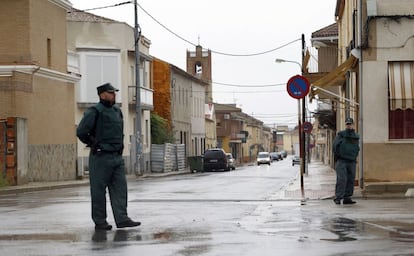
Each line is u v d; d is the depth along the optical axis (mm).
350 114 26625
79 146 44125
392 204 15086
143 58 52031
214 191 22141
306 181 27781
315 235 9789
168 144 54469
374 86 19875
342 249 8453
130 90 48062
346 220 11719
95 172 10680
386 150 19875
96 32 46500
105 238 9711
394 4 19672
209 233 10133
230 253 8281
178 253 8312
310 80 31359
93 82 46094
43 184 29969
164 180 34625
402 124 19938
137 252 8422
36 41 33125
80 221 12039
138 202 16750
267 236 9750
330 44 42062
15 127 28516
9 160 28406
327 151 67125
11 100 30125
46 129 33875
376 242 9023
